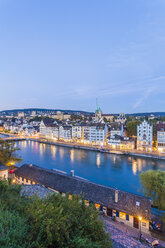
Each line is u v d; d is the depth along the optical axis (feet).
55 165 237.45
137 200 89.20
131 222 85.40
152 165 235.20
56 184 114.62
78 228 33.99
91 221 36.58
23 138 527.40
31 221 31.60
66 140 468.75
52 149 363.35
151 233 79.77
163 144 307.37
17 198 44.62
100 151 330.13
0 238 24.63
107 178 185.88
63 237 30.01
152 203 111.55
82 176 192.34
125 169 217.15
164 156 265.13
